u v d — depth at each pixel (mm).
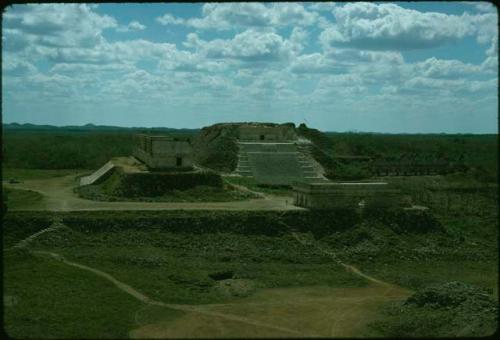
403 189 131125
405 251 84188
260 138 153500
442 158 187250
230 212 87312
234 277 70312
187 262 74562
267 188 120250
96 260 72312
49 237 78312
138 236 81125
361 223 88875
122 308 55188
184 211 87000
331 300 62312
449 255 84812
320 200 90688
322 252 81812
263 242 83000
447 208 121062
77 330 47938
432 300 57281
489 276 75312
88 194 102688
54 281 61406
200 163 143375
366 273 75250
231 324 52125
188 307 57406
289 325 52594
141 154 128750
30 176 142375
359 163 164625
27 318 49938
